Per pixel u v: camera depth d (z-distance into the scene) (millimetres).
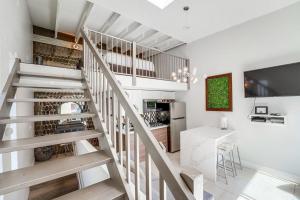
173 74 4062
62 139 1389
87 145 2666
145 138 1038
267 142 3400
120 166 1400
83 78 2578
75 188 2949
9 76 1823
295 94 2898
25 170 1157
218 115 4344
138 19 3643
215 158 3068
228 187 2848
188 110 5184
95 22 4289
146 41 5324
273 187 2838
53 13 3891
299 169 2979
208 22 3764
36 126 4523
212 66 4457
